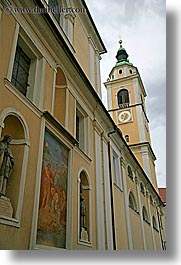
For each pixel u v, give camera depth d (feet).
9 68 30.27
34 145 31.81
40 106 35.22
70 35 54.54
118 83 134.62
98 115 58.03
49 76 39.55
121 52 146.00
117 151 69.67
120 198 63.93
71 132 43.62
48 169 33.78
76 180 41.16
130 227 65.00
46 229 30.86
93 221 44.78
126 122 123.54
